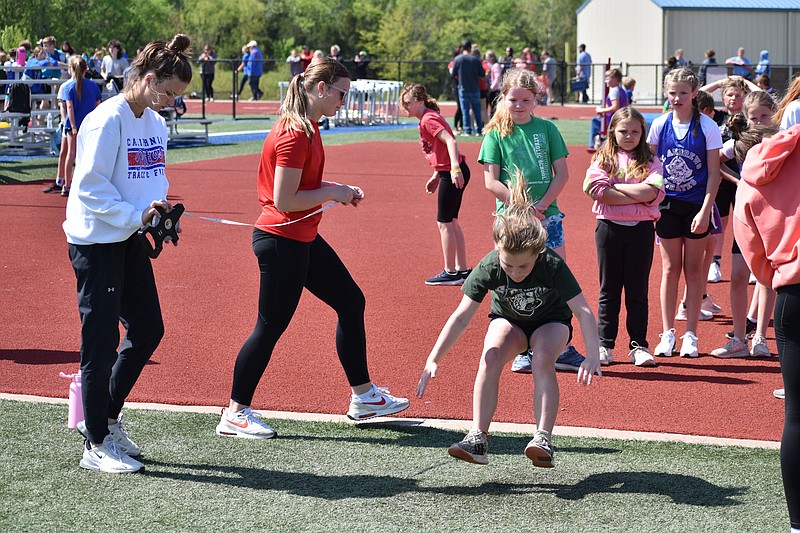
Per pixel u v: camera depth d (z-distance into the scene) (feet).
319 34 256.73
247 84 189.88
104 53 128.47
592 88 158.51
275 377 24.26
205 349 26.58
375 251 41.81
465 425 21.02
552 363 17.62
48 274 36.17
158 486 17.26
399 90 116.67
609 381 24.17
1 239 43.16
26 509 16.11
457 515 16.08
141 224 17.08
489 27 255.70
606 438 19.93
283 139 19.33
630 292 25.41
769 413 21.67
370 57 249.96
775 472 18.02
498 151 24.99
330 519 15.89
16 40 172.24
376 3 258.57
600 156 25.32
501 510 16.31
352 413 21.06
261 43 254.68
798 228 15.01
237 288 34.22
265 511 16.19
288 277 19.76
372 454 19.10
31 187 60.03
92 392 17.75
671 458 18.78
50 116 78.13
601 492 17.08
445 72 196.85
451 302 32.65
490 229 47.62
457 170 33.78
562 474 17.95
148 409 21.58
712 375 24.67
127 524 15.58
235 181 63.57
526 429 20.59
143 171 17.88
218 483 17.43
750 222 15.52
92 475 17.70
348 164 74.43
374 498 16.80
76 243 17.58
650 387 23.66
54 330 28.32
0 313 30.22
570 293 17.46
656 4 160.45
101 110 17.48
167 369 24.68
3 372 24.23
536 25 258.16
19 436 19.63
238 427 19.98
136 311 18.42
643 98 163.12
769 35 162.09
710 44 161.27
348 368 21.01
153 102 17.65
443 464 18.53
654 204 24.95
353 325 20.92
